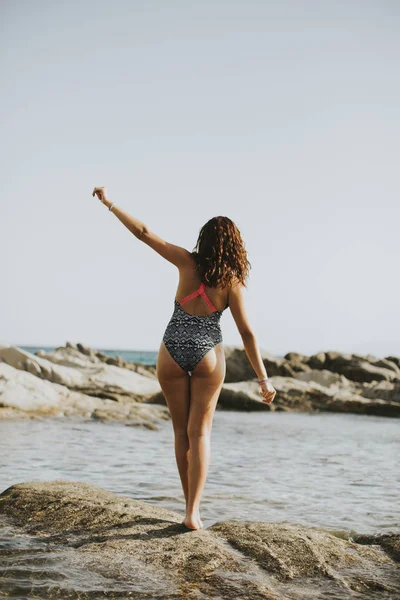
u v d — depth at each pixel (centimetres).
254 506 633
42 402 1747
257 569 368
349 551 406
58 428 1429
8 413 1614
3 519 471
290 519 577
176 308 444
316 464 1007
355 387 3309
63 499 496
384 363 3838
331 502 668
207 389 434
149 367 4188
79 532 434
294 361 3903
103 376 2619
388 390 3005
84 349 4047
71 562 370
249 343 445
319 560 382
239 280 440
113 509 472
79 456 970
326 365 3869
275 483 790
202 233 442
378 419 2383
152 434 1427
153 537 412
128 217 431
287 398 2833
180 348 430
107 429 1483
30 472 787
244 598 324
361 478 859
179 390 441
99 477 775
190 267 439
